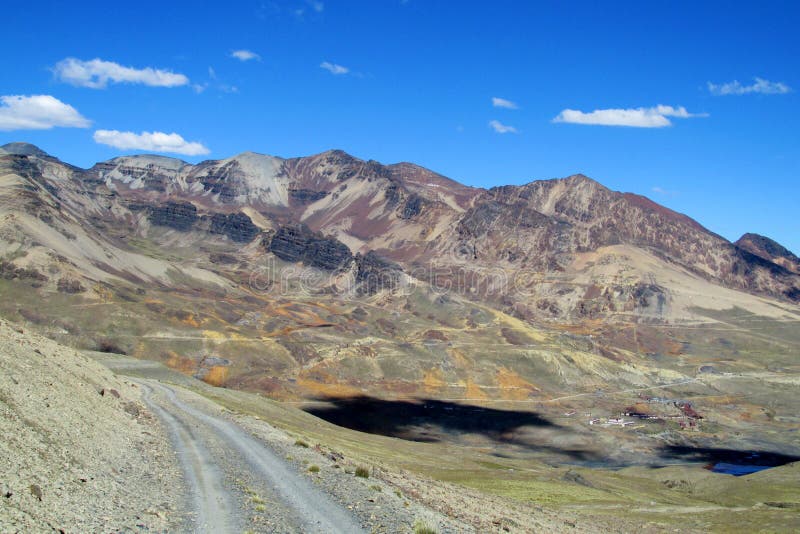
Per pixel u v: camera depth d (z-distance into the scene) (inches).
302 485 1750.7
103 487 1350.9
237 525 1299.2
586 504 4106.8
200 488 1584.6
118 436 1899.6
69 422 1676.9
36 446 1359.5
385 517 1518.2
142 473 1610.5
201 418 2903.5
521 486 4557.1
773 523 3688.5
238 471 1838.1
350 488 1806.1
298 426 5393.7
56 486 1219.2
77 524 1091.9
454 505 2064.5
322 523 1395.2
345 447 4498.0
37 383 1812.3
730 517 3902.6
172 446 2098.9
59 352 2596.0
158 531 1187.3
